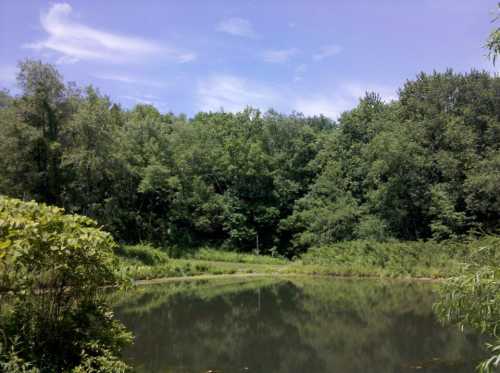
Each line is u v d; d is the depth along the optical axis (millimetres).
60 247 6953
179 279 34062
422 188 41281
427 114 43625
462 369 11648
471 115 42188
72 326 7934
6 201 7250
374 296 25344
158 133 48438
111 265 8172
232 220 50375
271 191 53156
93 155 33750
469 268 5562
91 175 35125
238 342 15211
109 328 8461
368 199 45375
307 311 20984
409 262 34375
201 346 14531
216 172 53594
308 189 53906
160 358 12977
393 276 33875
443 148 42094
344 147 51094
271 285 30641
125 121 51219
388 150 41219
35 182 32094
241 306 22344
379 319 18797
